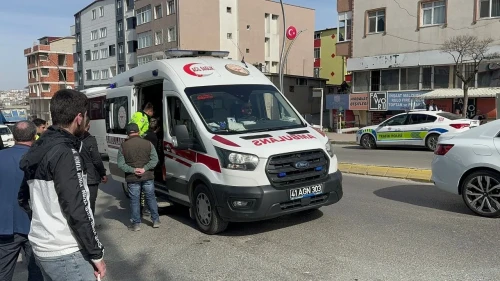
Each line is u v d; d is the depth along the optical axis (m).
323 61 57.78
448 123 16.03
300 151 5.74
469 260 4.71
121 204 8.70
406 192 8.32
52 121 2.95
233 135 5.98
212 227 5.99
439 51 25.81
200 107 6.37
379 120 29.39
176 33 46.00
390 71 28.59
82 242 2.71
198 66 7.05
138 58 52.84
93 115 17.14
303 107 43.34
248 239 5.85
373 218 6.54
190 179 6.30
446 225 6.03
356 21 29.95
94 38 65.38
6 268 3.91
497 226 5.91
